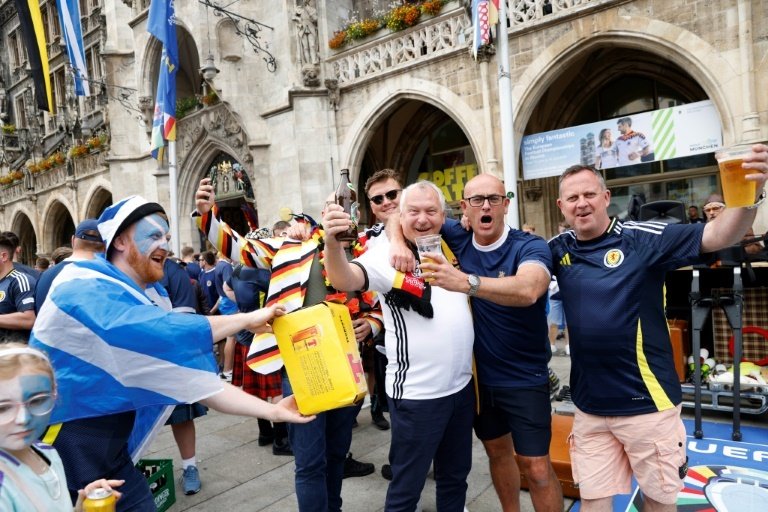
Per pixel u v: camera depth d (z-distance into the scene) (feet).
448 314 8.28
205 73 42.91
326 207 7.34
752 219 6.69
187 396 6.06
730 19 25.57
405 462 8.27
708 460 12.29
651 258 7.68
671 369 7.81
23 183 86.48
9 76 101.40
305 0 41.16
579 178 7.97
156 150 44.86
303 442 8.98
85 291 6.04
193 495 12.53
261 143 44.83
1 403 4.50
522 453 8.56
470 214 8.58
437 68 35.78
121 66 62.39
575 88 38.17
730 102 25.67
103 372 6.00
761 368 15.42
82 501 4.92
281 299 9.46
